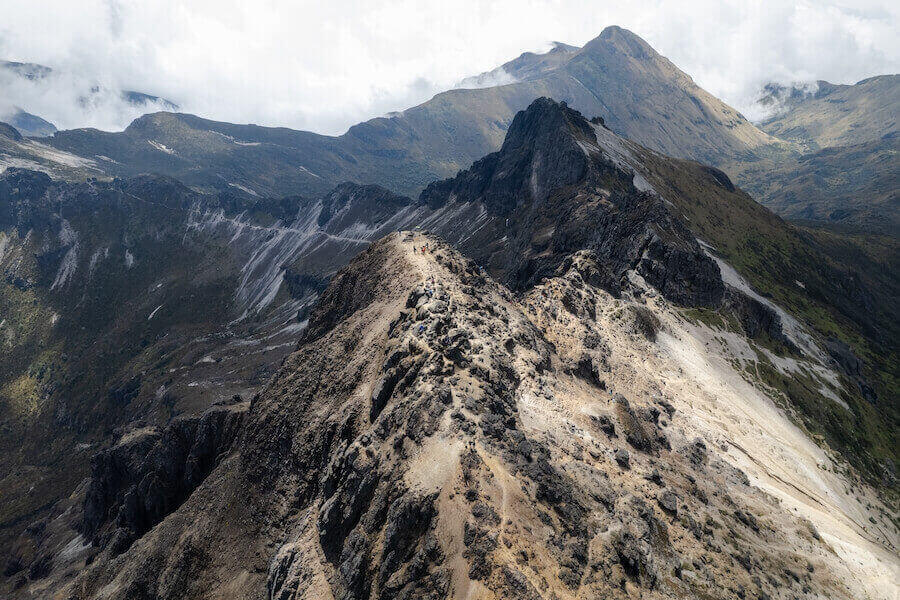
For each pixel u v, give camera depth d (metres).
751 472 96.38
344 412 88.56
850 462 132.50
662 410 101.31
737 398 126.06
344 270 143.00
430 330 81.69
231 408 146.75
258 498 103.31
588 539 57.81
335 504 70.50
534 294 119.12
